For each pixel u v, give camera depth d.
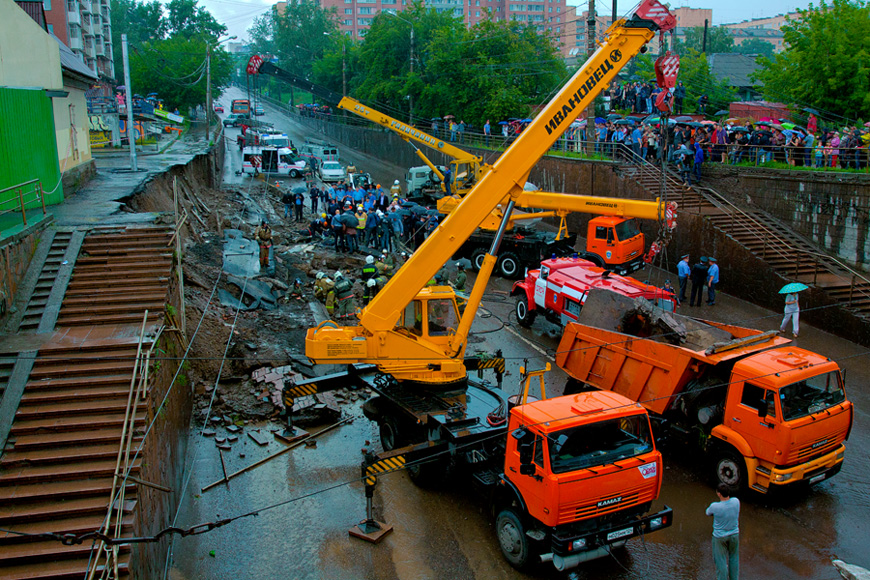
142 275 12.70
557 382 15.23
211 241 21.08
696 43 84.81
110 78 68.75
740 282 21.31
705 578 8.76
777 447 9.91
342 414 13.73
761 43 110.38
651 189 25.28
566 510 8.04
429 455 10.20
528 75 44.56
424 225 24.69
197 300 15.90
